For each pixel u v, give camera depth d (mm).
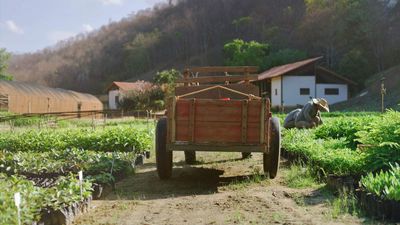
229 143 8656
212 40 123500
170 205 7121
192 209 6809
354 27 71000
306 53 72938
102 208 7000
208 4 133875
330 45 72125
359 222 5836
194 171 10695
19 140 14930
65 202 6324
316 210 6500
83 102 56531
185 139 8742
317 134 14094
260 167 10969
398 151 8023
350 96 54625
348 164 8406
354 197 6887
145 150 13766
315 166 9328
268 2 114438
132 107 49812
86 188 7211
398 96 43750
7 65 84250
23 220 5246
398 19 70750
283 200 7250
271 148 9062
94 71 134750
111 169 9336
